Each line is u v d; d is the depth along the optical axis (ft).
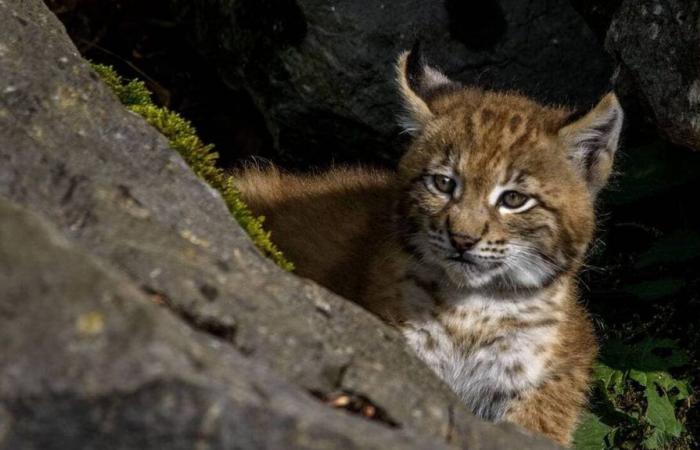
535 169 35.24
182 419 17.29
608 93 35.65
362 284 37.83
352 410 21.16
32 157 22.91
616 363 42.04
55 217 21.89
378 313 36.81
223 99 53.06
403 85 37.99
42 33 27.17
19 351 17.39
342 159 47.19
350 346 22.86
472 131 35.78
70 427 17.33
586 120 35.58
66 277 18.15
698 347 43.42
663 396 41.29
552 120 36.42
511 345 36.81
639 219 47.11
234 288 21.91
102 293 18.15
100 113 25.67
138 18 54.49
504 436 22.39
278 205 42.39
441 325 36.52
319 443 17.57
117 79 31.55
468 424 22.12
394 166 46.26
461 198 35.14
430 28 44.60
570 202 35.91
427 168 36.19
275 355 21.17
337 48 44.24
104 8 53.88
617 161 43.96
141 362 17.44
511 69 45.47
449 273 35.35
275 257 28.48
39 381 17.26
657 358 41.93
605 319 44.57
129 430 17.31
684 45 36.73
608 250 46.62
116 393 17.24
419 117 37.29
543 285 36.35
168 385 17.30
